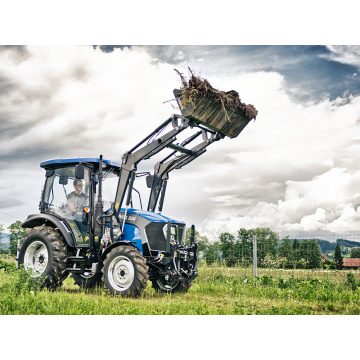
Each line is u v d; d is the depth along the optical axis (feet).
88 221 28.53
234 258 43.93
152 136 28.86
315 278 35.47
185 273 29.09
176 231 29.73
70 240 28.68
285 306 25.44
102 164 28.91
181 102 26.61
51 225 30.37
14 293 22.39
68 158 29.99
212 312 21.65
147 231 28.19
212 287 32.73
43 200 30.83
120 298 25.14
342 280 36.52
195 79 26.20
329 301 27.14
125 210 28.78
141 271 26.13
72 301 21.62
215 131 29.17
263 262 42.80
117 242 27.40
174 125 27.86
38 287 25.84
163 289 30.89
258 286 34.53
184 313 20.81
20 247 29.78
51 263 28.09
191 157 30.81
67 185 30.12
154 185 31.68
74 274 31.89
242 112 27.81
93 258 28.60
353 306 25.76
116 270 27.04
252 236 43.29
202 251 45.70
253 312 22.35
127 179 29.14
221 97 26.50
